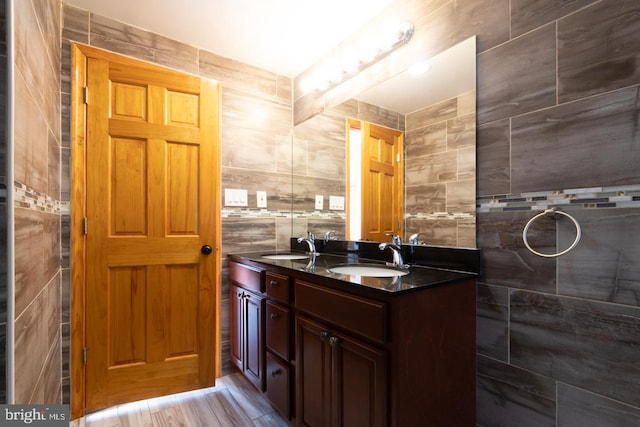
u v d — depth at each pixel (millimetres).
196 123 2004
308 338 1363
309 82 2270
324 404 1268
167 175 1910
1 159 778
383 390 1028
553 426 1085
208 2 1662
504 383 1218
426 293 1102
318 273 1341
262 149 2309
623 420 942
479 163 1312
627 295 936
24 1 928
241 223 2205
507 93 1216
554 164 1087
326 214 2164
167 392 1874
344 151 2014
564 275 1067
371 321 1063
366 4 1690
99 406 1707
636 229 920
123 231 1797
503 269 1230
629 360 932
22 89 905
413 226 1592
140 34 1864
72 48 1670
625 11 937
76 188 1671
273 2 1661
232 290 2090
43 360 1209
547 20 1103
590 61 1005
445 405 1164
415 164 1584
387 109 1731
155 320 1862
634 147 921
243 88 2232
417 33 1565
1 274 772
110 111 1771
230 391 1940
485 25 1285
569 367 1053
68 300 1646
